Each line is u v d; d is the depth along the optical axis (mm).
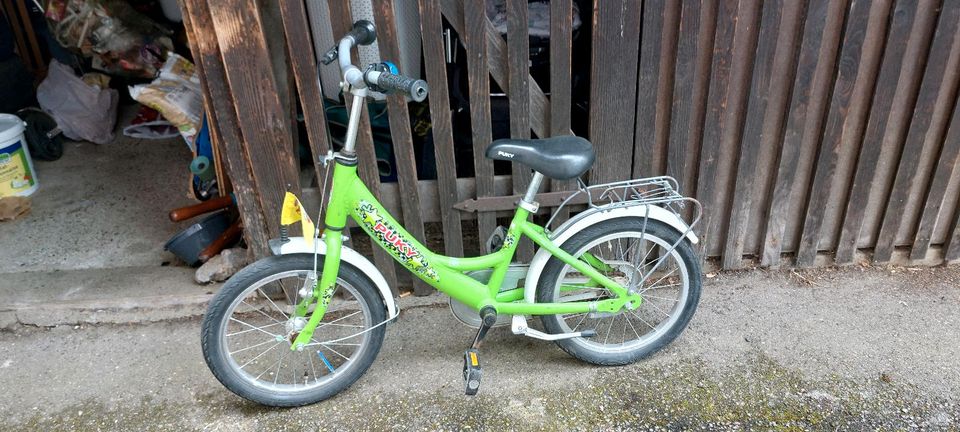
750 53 2342
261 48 2129
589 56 2719
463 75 2715
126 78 4500
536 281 2199
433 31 2162
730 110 2467
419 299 2754
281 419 2205
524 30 2189
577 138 2049
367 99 2326
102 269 2939
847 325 2564
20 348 2562
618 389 2287
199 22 2107
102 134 4305
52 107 4152
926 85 2453
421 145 2883
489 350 2490
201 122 3217
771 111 2490
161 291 2746
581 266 2188
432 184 2512
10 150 3506
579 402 2234
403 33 2434
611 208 2117
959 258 2891
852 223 2771
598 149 2465
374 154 2391
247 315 2711
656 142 2506
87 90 4191
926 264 2914
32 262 3053
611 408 2207
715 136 2477
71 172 3951
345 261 2074
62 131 4195
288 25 2107
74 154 4168
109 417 2230
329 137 2188
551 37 2221
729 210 2699
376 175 2436
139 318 2688
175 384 2371
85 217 3463
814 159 2615
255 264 2021
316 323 2145
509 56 2229
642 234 2152
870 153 2592
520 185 2514
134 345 2570
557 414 2188
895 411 2160
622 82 2334
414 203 2502
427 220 2594
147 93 3252
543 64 2746
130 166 4004
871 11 2305
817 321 2590
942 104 2531
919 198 2756
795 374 2328
